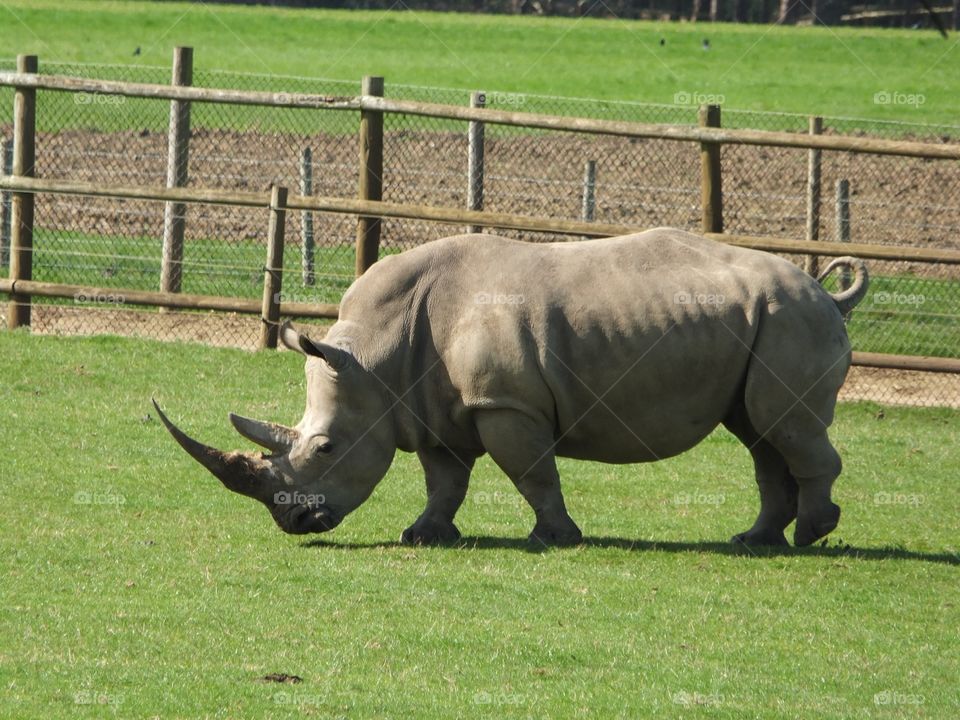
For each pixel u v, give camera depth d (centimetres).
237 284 7762
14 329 6850
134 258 7675
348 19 18288
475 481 5319
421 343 4394
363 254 6850
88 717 2995
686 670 3472
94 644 3412
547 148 11400
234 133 11462
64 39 16538
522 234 8738
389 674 3338
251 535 4438
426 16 18600
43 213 9256
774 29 17675
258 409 5831
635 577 4166
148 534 4372
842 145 6569
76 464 5062
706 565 4334
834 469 4516
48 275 7781
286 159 10688
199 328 6975
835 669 3538
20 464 5006
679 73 15475
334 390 4306
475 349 4322
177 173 7238
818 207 7800
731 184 10606
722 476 5512
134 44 16450
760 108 13750
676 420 4447
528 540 4484
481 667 3422
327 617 3697
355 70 15312
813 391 4428
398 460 5500
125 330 6931
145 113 12069
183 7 18662
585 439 4481
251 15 18450
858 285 4738
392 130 11775
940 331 7406
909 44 16850
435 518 4503
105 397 5894
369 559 4225
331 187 9950
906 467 5725
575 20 18388
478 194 7225
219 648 3438
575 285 4394
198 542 4322
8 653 3322
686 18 18688
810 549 4566
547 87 14588
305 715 3061
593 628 3728
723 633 3753
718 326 4388
